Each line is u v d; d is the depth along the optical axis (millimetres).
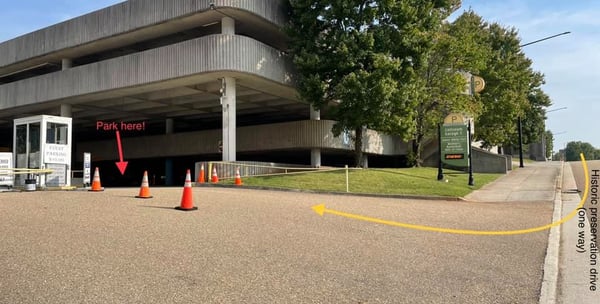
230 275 5949
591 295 5750
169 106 31000
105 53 29500
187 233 8039
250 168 23062
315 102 24062
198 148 33875
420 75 25938
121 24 25797
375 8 23031
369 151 32000
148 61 24594
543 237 9047
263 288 5531
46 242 7137
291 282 5797
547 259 7340
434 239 8609
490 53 34812
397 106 23109
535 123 55781
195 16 23516
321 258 6930
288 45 26641
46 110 32188
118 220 8930
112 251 6758
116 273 5828
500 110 35031
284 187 17656
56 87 28562
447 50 26984
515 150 62812
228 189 17344
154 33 26016
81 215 9375
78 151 41281
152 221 8938
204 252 6910
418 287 5816
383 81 21922
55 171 17594
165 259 6484
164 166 40781
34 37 29891
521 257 7434
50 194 13500
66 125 18109
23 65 31922
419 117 27844
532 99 54250
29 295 5035
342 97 23078
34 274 5684
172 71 23672
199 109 32094
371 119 23125
